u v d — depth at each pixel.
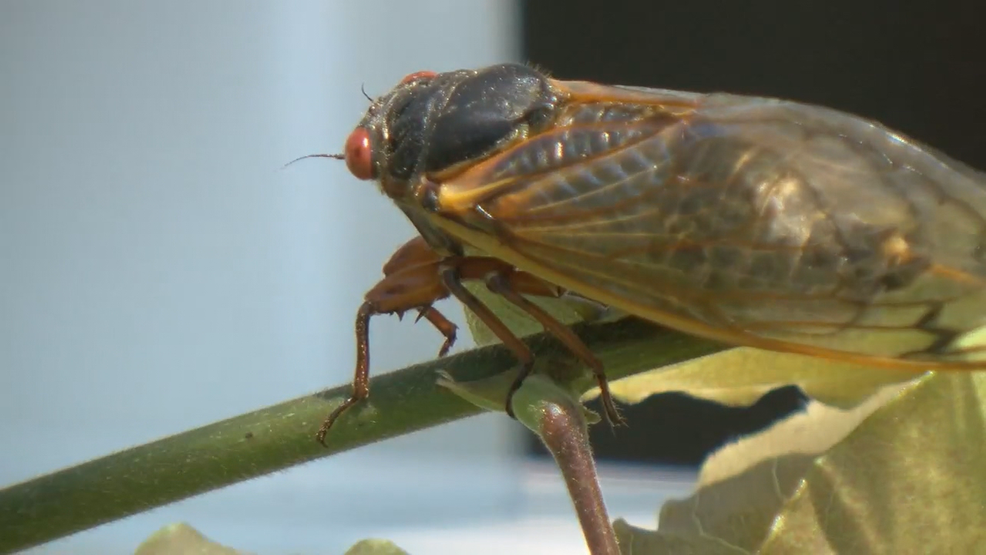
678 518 0.23
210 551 0.23
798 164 0.21
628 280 0.21
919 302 0.20
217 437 0.21
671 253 0.21
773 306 0.21
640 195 0.21
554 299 0.22
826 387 0.22
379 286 0.21
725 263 0.21
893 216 0.21
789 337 0.21
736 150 0.21
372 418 0.21
